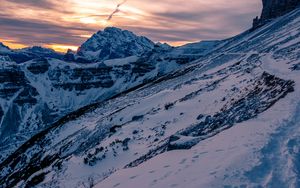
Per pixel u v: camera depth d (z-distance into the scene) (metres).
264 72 41.44
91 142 61.19
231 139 18.64
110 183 19.81
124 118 66.69
